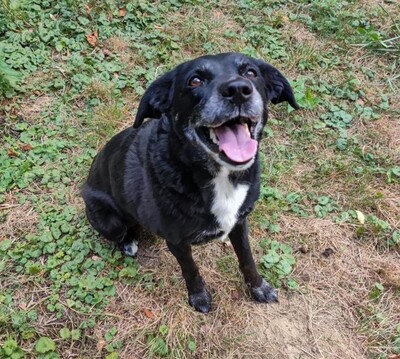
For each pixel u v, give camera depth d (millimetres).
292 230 666
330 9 1008
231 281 613
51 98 798
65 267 607
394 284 608
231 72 463
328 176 729
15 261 615
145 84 838
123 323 570
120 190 551
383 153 769
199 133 463
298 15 994
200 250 642
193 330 565
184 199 491
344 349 557
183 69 484
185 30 923
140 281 606
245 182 506
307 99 804
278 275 615
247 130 474
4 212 662
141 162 525
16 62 820
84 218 663
